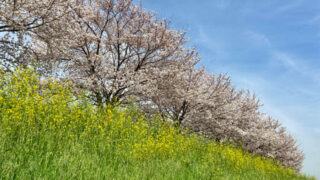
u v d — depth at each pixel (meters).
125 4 13.85
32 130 6.53
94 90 12.77
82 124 8.45
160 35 13.92
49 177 4.24
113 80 13.08
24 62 11.64
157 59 14.82
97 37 12.86
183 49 14.73
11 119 6.60
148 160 7.59
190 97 14.83
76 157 5.53
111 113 9.81
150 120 13.02
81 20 12.82
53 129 6.84
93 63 13.12
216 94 16.47
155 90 13.73
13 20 9.52
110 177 5.08
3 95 7.94
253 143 22.08
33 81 8.87
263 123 25.28
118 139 8.26
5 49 11.27
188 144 11.14
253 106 21.52
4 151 4.78
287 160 30.89
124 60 14.31
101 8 13.77
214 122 17.23
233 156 11.98
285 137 29.34
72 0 12.12
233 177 9.03
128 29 14.37
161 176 6.29
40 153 5.18
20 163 4.46
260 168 13.40
